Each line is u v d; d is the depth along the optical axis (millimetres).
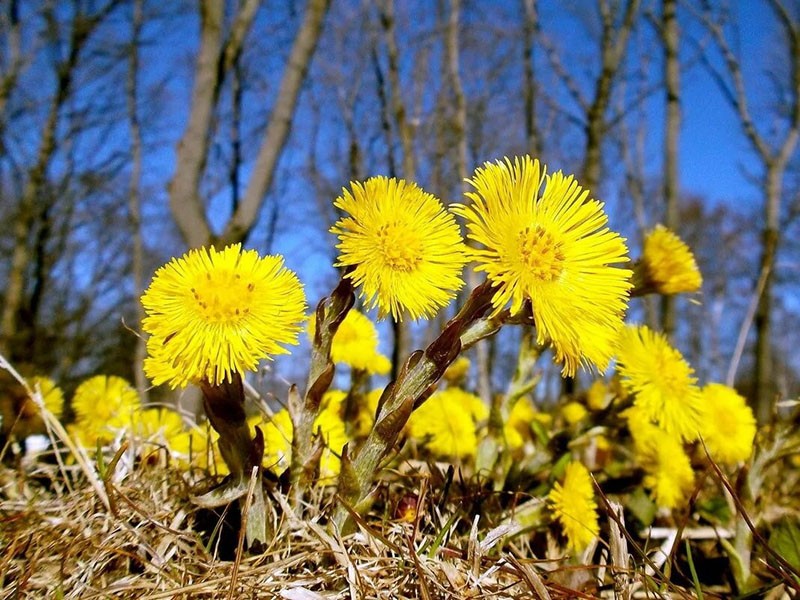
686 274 182
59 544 147
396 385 129
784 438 170
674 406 173
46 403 235
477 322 132
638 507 205
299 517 150
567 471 177
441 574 136
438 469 195
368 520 165
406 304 122
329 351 146
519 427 278
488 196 124
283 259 134
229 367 119
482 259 119
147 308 125
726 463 224
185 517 160
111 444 207
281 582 131
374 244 124
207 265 130
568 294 125
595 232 133
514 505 174
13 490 187
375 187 129
